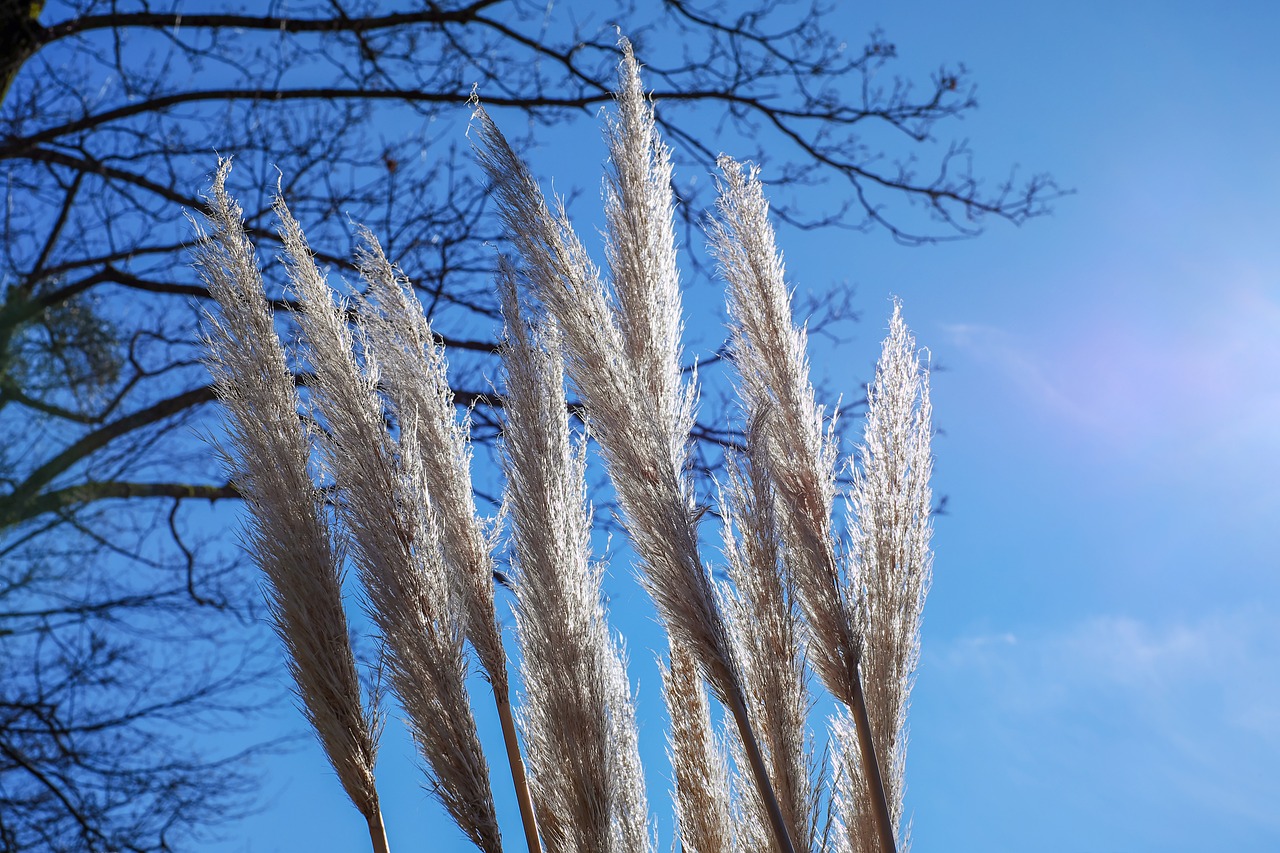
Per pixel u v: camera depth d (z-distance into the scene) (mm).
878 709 1780
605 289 1768
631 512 1696
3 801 3592
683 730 1838
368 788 1615
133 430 3355
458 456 1791
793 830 1689
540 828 1720
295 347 1715
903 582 1801
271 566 1626
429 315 4758
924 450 1832
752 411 1772
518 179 1741
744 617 1731
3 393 2881
